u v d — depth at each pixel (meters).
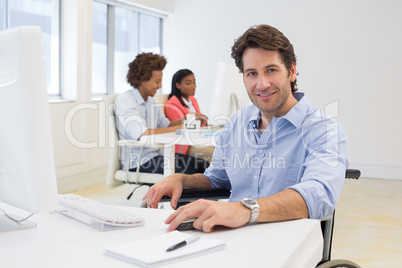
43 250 1.04
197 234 1.16
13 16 4.73
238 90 3.94
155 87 3.83
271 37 1.60
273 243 1.09
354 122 6.27
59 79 5.24
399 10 6.02
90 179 5.39
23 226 1.20
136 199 3.52
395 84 6.09
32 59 1.01
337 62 6.29
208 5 6.92
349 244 3.41
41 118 1.03
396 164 6.13
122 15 6.31
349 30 6.21
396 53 6.06
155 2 6.59
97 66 5.91
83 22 5.17
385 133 6.16
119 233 1.17
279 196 1.30
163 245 1.04
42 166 1.05
